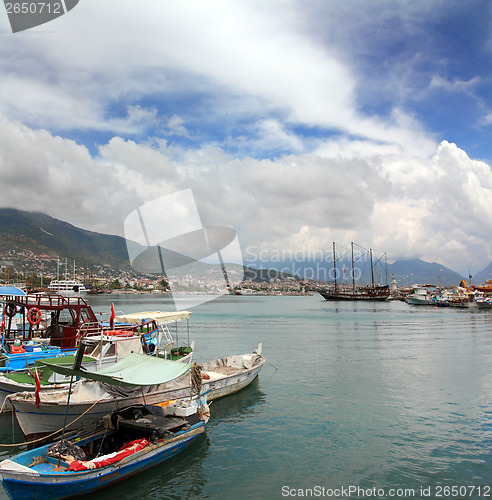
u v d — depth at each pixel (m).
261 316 98.50
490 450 16.23
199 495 12.92
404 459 15.45
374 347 45.28
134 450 13.84
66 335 25.09
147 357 17.27
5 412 19.41
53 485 11.82
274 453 16.06
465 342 49.72
